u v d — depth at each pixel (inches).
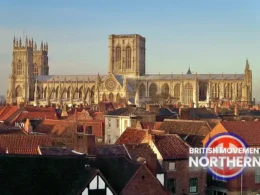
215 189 3597.4
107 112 6579.7
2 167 2481.5
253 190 3570.4
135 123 5236.2
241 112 7381.9
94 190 2442.2
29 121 5329.7
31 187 2440.9
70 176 2532.0
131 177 2603.3
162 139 3484.3
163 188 2672.2
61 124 5241.1
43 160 2568.9
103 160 2719.0
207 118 5767.7
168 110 6939.0
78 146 3073.3
